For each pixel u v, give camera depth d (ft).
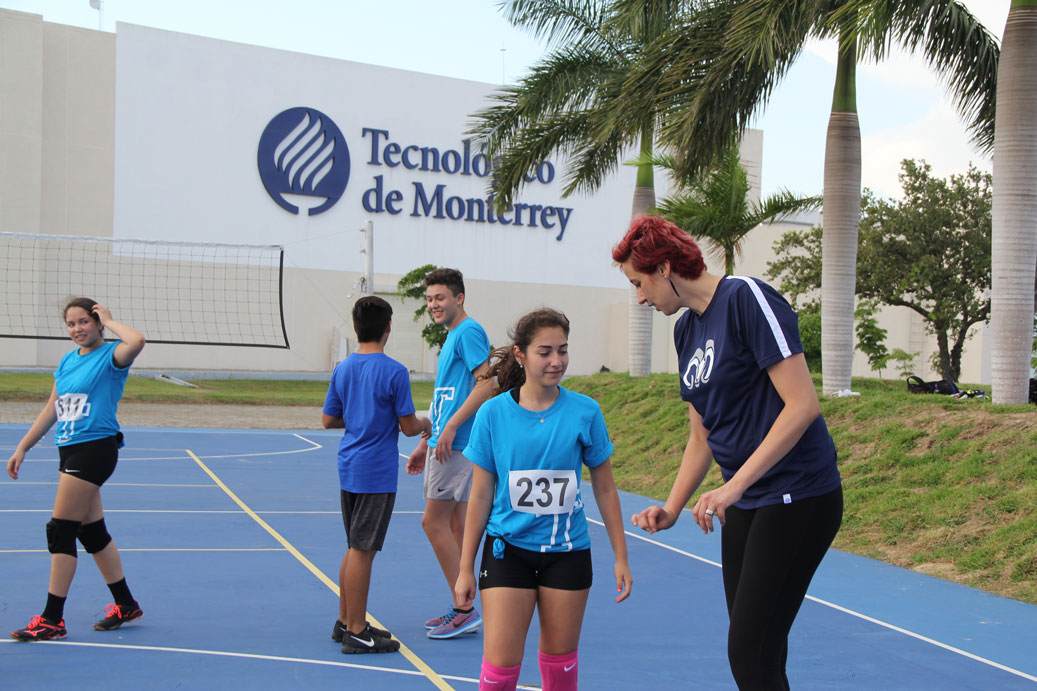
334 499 34.47
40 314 103.40
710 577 22.67
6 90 101.50
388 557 24.13
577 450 11.45
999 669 15.88
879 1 30.42
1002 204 31.94
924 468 29.32
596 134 49.14
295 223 116.47
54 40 105.19
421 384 114.01
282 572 22.04
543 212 129.70
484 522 11.67
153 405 79.36
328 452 52.24
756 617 9.77
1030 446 27.71
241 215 113.70
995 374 32.35
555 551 11.16
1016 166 31.65
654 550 25.95
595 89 54.29
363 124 120.37
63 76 105.70
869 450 32.30
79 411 16.24
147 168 109.29
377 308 16.65
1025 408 30.63
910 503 27.55
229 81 113.19
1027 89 31.53
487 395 16.49
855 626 18.43
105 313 16.75
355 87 119.85
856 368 129.49
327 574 21.97
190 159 111.34
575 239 132.05
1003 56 32.07
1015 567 22.21
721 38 36.11
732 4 36.50
